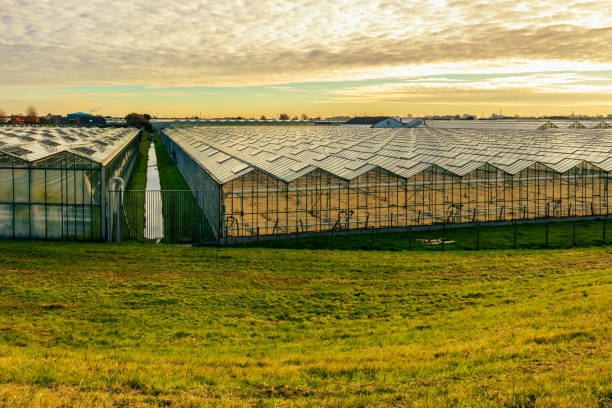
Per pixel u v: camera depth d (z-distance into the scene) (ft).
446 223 153.28
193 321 71.61
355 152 222.89
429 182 155.63
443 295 83.82
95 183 121.70
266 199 139.13
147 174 281.54
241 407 43.65
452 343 60.29
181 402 44.32
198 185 183.21
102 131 371.15
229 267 98.17
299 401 44.80
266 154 218.18
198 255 106.42
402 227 146.72
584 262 106.52
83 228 122.72
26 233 122.31
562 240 133.69
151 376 50.06
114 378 49.19
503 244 129.18
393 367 52.29
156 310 75.31
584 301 72.64
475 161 164.45
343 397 45.68
